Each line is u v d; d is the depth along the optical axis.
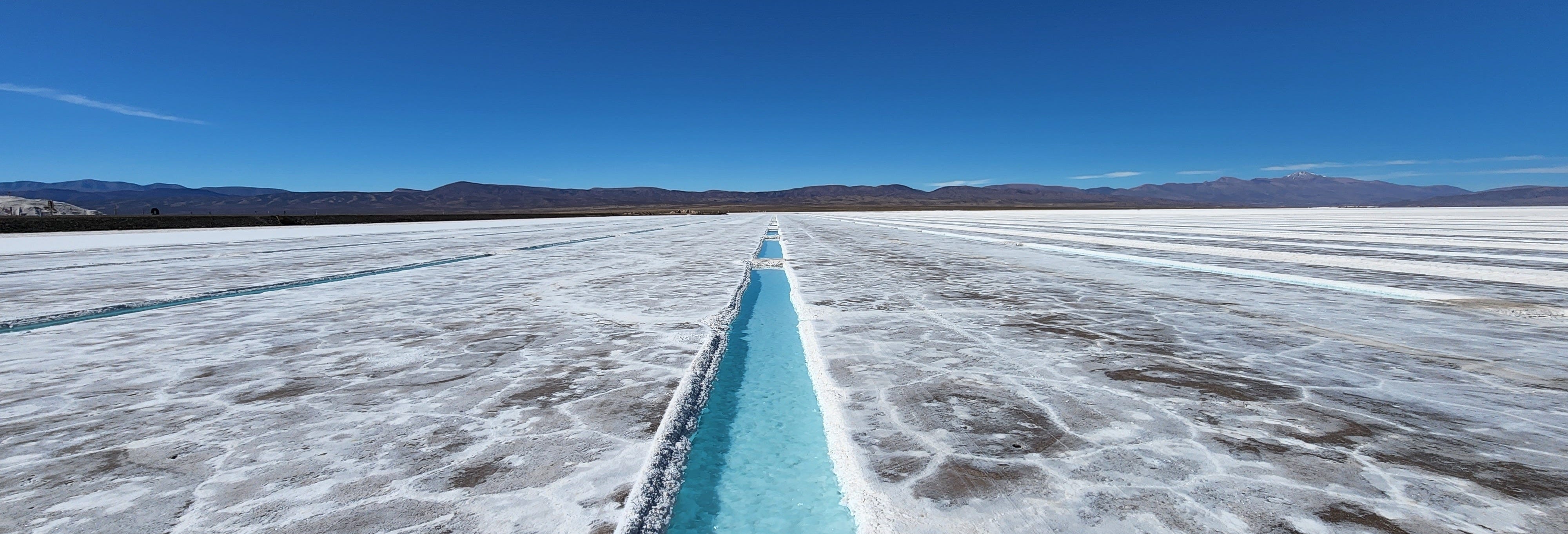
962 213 87.81
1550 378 3.79
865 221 45.72
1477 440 2.84
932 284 8.52
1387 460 2.63
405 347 4.86
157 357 4.56
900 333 5.29
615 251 15.52
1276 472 2.53
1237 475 2.51
